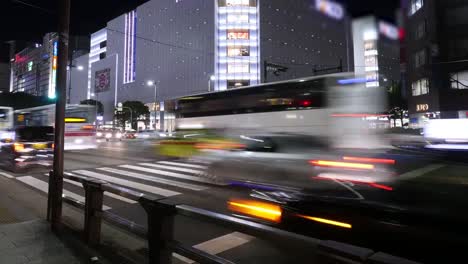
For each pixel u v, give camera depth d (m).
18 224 5.54
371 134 10.77
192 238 5.21
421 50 40.66
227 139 11.81
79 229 5.33
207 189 9.27
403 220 3.98
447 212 3.83
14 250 4.32
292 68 76.50
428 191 4.10
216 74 70.06
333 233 4.44
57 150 5.34
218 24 71.00
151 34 88.81
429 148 11.49
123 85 101.12
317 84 10.96
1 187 9.68
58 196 5.25
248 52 70.25
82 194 8.65
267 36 71.81
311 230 4.64
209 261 2.55
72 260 4.01
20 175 12.14
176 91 79.38
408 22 44.38
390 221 4.06
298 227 4.79
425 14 39.72
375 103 11.19
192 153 15.25
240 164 9.94
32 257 4.09
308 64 80.62
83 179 4.67
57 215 5.21
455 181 4.11
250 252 4.60
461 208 3.80
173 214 2.96
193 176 11.75
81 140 22.27
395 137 19.39
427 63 39.19
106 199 8.05
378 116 11.34
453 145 10.34
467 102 35.06
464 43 35.53
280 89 11.85
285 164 8.02
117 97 104.00
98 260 3.99
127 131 58.91
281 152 9.34
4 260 4.00
